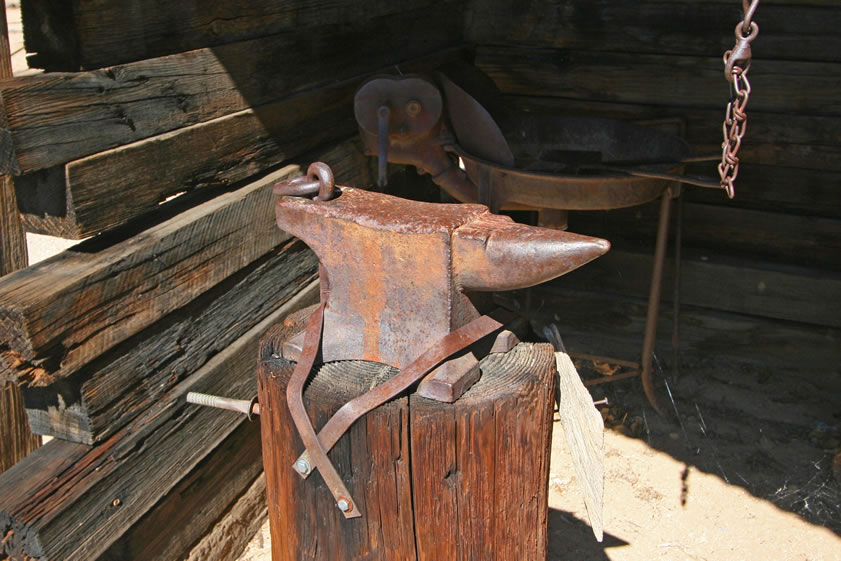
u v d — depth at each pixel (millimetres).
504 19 4379
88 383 2125
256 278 2900
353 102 3512
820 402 3883
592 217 4504
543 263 1674
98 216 2100
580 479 1918
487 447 1819
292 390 1846
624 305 4430
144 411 2359
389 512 1862
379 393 1781
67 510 2068
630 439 3662
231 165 2686
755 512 3191
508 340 2035
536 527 1968
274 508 2082
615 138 3619
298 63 3059
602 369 4145
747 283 4125
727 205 4203
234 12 2646
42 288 1952
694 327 4305
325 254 1928
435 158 3328
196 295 2500
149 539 2482
